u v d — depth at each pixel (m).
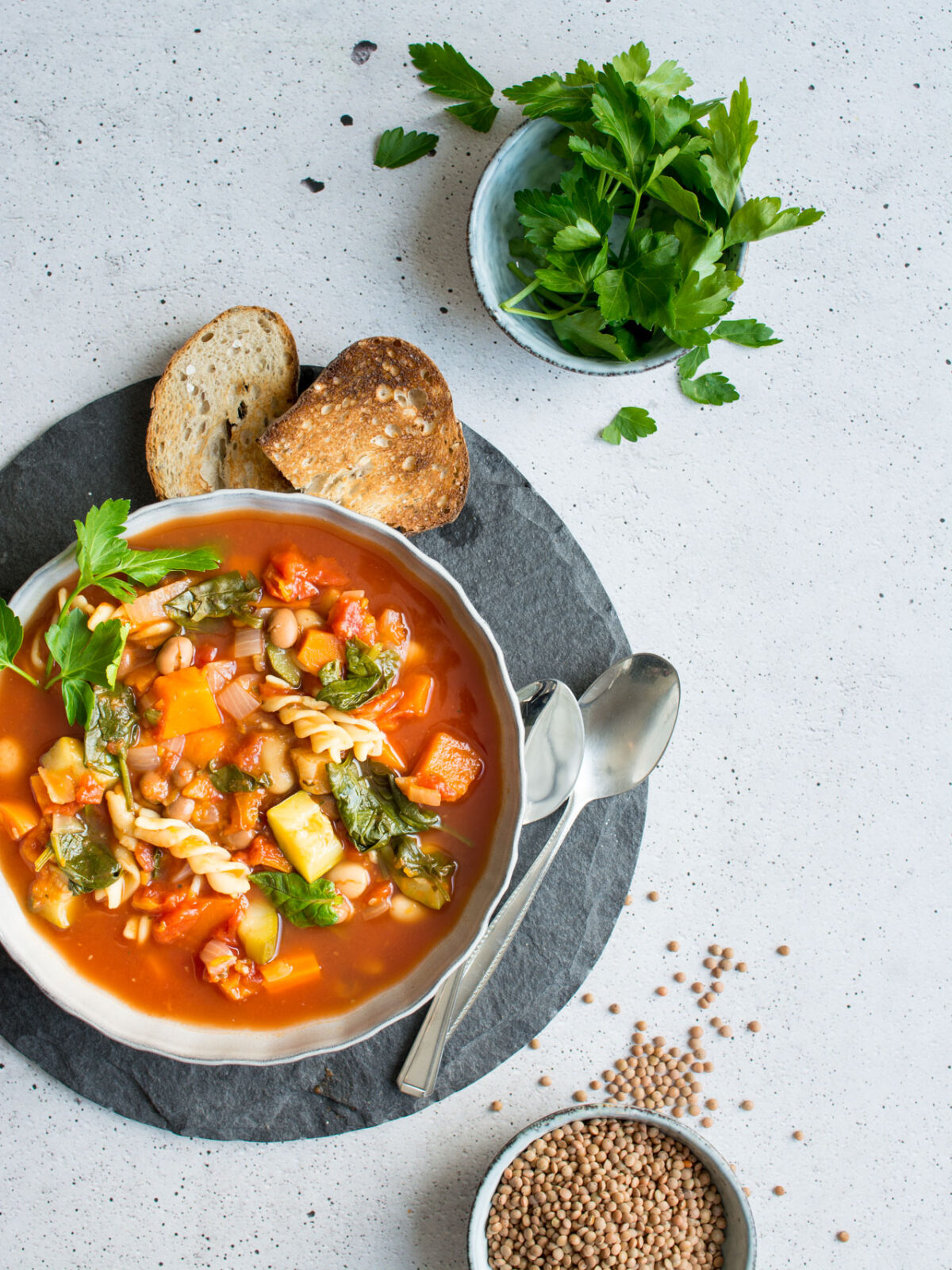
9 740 0.63
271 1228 0.69
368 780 0.64
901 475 0.73
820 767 0.72
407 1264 0.69
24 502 0.68
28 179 0.70
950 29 0.72
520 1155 0.69
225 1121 0.68
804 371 0.72
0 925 0.62
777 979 0.72
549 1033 0.71
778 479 0.72
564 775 0.68
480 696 0.64
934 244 0.73
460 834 0.64
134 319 0.70
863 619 0.73
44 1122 0.69
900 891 0.72
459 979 0.67
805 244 0.72
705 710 0.72
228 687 0.63
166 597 0.63
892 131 0.72
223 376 0.67
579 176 0.67
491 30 0.71
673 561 0.72
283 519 0.63
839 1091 0.72
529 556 0.70
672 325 0.65
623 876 0.70
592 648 0.70
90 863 0.62
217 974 0.62
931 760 0.73
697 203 0.65
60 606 0.63
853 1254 0.71
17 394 0.69
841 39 0.72
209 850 0.62
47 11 0.70
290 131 0.70
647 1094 0.71
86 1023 0.66
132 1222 0.69
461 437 0.67
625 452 0.71
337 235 0.70
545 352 0.67
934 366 0.73
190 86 0.70
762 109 0.72
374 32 0.71
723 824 0.72
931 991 0.72
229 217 0.70
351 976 0.63
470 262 0.67
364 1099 0.68
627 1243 0.69
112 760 0.62
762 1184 0.71
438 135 0.71
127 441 0.68
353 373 0.66
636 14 0.72
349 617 0.63
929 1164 0.72
